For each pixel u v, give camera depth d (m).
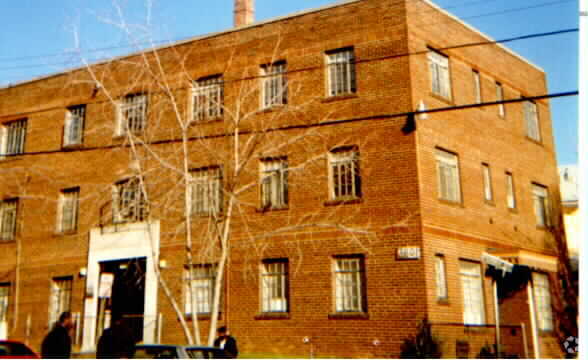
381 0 21.34
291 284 20.42
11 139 29.20
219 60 23.80
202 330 21.61
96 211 25.30
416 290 18.52
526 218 25.03
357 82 21.03
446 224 20.03
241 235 21.56
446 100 21.67
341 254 19.88
